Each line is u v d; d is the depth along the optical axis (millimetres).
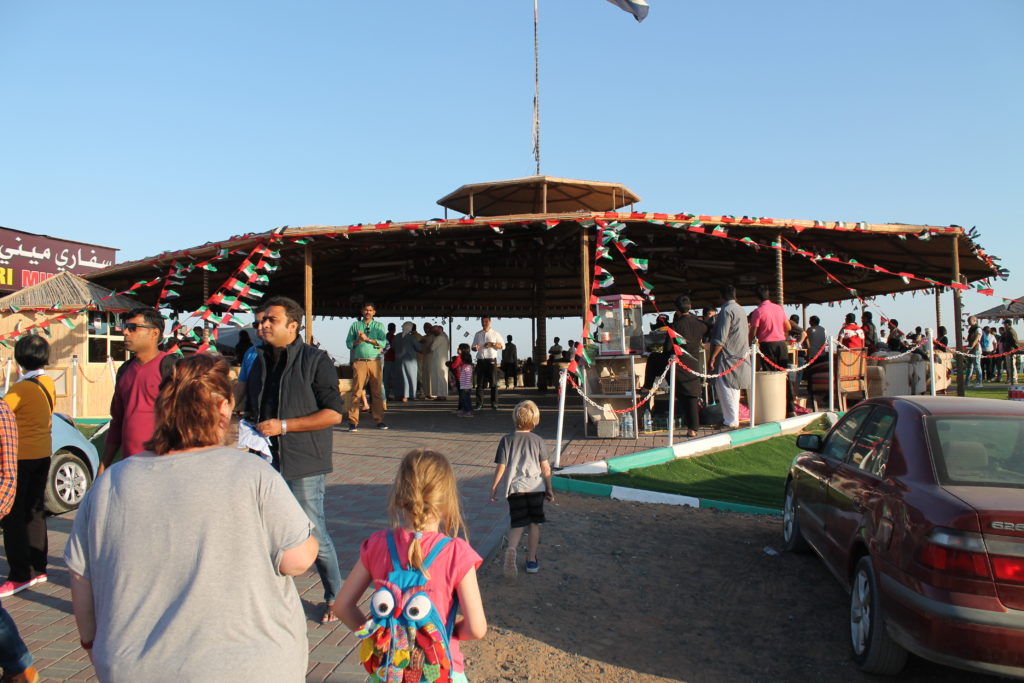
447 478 2670
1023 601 3588
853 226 13008
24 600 5277
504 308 28141
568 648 4793
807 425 12266
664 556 6641
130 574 2152
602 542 6906
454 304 27344
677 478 9398
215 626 2117
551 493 6012
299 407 4449
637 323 12117
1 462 4129
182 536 2164
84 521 2262
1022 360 25109
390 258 18531
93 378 13617
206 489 2207
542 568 6168
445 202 17047
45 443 5523
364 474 9336
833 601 5695
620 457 9641
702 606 5586
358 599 2650
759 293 12539
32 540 5469
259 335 4477
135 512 2186
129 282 17328
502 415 15930
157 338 4699
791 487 6855
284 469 4406
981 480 4227
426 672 2375
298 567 2283
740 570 6363
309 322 12805
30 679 3834
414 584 2504
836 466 5656
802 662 4676
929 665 4609
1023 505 3779
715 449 10641
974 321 21438
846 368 13617
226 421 2471
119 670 2068
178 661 2068
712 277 22938
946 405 5043
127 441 4590
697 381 11484
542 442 6008
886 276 18688
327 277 20844
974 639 3617
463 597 2531
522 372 28391
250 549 2215
